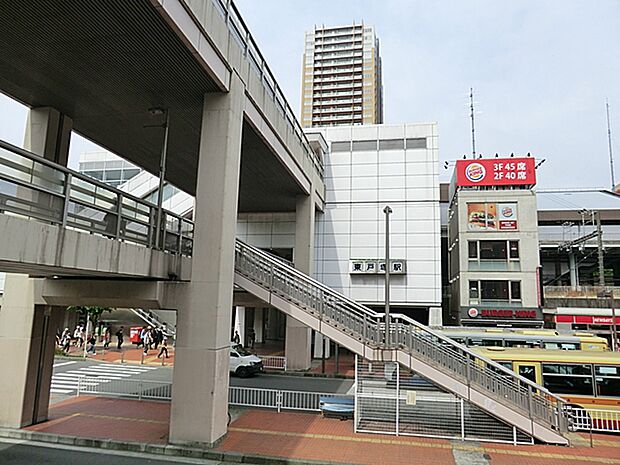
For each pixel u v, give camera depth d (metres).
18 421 12.45
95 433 12.12
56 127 14.16
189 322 11.76
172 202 26.31
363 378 13.61
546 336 18.31
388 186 29.17
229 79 12.83
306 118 109.25
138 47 10.78
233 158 12.92
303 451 11.10
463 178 31.23
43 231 7.60
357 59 110.19
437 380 12.83
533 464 10.62
